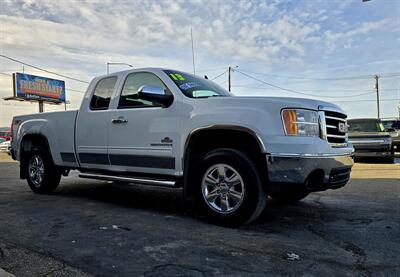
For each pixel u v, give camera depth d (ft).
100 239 12.48
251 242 12.14
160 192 22.30
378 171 33.83
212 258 10.69
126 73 17.88
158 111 15.90
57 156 20.68
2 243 12.09
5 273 9.61
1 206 17.99
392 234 13.03
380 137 41.60
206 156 14.52
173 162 15.39
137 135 16.57
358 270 9.84
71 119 19.77
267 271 9.77
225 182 14.03
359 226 14.11
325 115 13.96
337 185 14.05
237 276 9.46
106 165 18.17
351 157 14.96
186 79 16.78
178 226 14.15
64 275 9.57
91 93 19.10
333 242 12.15
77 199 19.98
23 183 27.07
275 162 12.86
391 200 19.33
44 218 15.46
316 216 15.78
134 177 16.83
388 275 9.52
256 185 13.33
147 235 12.94
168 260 10.53
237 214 13.64
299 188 12.91
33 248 11.59
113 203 18.81
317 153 12.83
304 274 9.59
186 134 14.88
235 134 13.93
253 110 13.50
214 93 16.98
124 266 10.11
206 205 14.49
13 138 23.75
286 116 13.01
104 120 17.98
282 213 16.33
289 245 11.85
